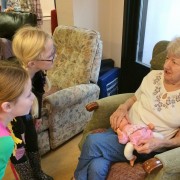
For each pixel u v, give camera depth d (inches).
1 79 35.3
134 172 50.1
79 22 102.1
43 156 81.6
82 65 85.0
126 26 100.2
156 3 91.0
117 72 108.9
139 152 49.3
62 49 93.9
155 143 49.0
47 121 75.9
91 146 54.4
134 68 107.0
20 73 37.3
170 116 53.1
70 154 82.6
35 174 68.1
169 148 52.3
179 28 84.9
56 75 93.8
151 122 55.9
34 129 61.6
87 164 55.2
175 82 54.1
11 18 93.0
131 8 97.3
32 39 48.4
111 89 107.3
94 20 105.9
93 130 65.0
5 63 39.4
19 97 36.8
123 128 55.5
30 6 131.1
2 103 35.8
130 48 105.0
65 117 80.3
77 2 97.8
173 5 84.3
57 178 73.2
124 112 60.9
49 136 79.7
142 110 58.7
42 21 142.3
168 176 44.6
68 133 84.7
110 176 51.8
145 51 102.9
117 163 54.2
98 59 85.8
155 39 96.3
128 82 112.5
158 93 56.9
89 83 86.4
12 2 132.5
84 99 84.4
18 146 53.4
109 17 108.8
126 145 51.2
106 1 104.6
